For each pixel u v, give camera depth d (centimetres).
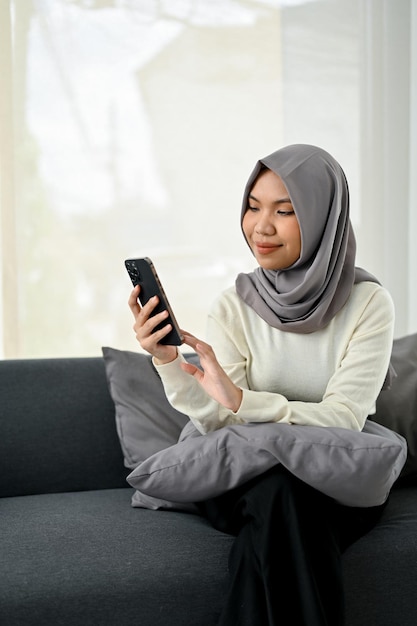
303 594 177
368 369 216
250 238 221
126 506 228
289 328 221
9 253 334
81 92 338
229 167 352
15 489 249
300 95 357
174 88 346
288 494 188
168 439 249
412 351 271
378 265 370
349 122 362
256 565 183
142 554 192
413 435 255
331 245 216
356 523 202
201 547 197
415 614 200
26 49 331
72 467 253
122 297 347
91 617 182
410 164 368
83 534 203
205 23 347
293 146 219
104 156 341
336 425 205
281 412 203
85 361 267
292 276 224
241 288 233
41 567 186
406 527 209
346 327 222
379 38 363
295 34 356
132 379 254
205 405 213
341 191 219
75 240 341
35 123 334
